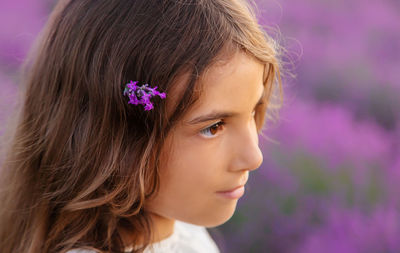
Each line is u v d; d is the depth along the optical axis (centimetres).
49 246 88
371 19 249
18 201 90
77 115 85
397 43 237
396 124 194
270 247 150
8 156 93
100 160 84
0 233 92
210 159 82
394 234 144
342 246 141
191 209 84
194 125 81
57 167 86
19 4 231
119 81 81
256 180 165
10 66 192
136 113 82
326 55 220
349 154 168
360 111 205
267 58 83
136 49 81
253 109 84
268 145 172
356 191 160
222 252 151
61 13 87
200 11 82
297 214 155
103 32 83
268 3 212
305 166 167
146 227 88
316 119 182
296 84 205
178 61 80
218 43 80
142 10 82
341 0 257
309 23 243
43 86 88
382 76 216
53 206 88
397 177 161
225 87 80
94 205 84
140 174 82
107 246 88
